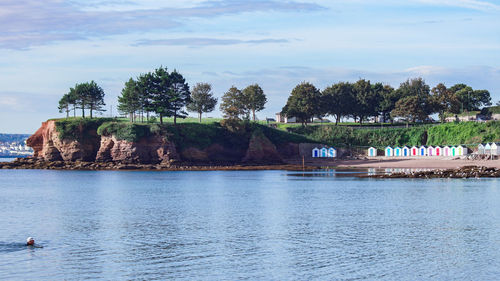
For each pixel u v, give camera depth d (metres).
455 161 174.62
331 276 38.94
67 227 60.12
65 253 46.47
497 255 44.97
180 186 119.25
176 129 196.38
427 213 69.38
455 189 101.50
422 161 183.12
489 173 133.12
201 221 64.19
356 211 72.12
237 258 44.31
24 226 61.06
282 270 40.53
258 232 56.16
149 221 64.50
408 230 56.72
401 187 108.06
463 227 58.28
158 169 181.62
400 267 41.28
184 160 191.88
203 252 46.56
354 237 52.91
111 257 44.91
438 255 45.03
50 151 194.38
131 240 52.09
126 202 86.25
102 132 190.12
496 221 62.31
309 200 86.62
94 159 192.75
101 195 98.62
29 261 43.62
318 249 47.50
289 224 61.31
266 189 108.88
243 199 89.62
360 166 185.50
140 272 40.16
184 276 39.06
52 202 87.06
